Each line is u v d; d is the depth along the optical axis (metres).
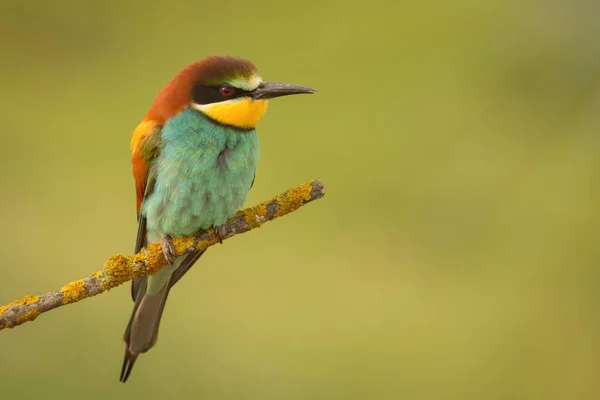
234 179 5.96
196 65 5.96
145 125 5.97
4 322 5.84
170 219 5.96
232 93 5.95
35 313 5.84
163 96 5.97
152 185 5.96
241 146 5.96
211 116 5.95
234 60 5.96
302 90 5.96
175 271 5.97
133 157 5.98
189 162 5.95
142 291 5.97
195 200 5.95
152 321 5.97
